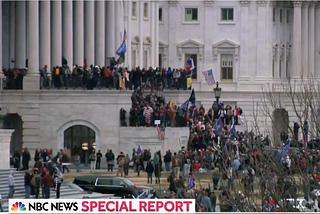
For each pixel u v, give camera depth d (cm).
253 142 13212
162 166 19675
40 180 15262
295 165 12194
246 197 12112
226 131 19350
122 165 18688
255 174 12038
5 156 16362
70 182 16950
